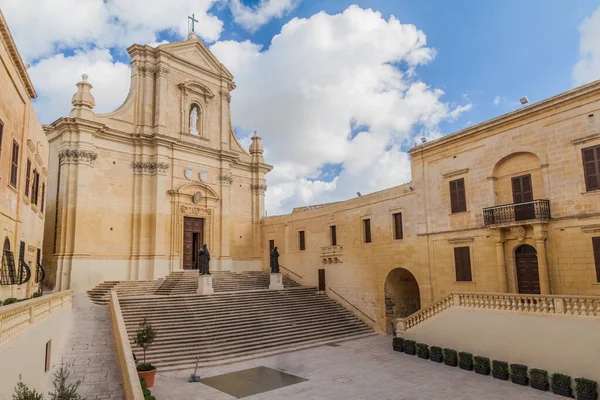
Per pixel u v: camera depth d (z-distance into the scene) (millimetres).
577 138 20359
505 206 22812
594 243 19438
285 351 24344
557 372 17266
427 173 28297
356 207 34125
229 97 43812
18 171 17094
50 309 15938
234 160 42781
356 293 33312
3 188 14992
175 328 24234
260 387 17828
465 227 25391
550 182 21406
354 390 17516
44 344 13898
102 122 34406
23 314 11242
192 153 39156
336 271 35594
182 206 37719
